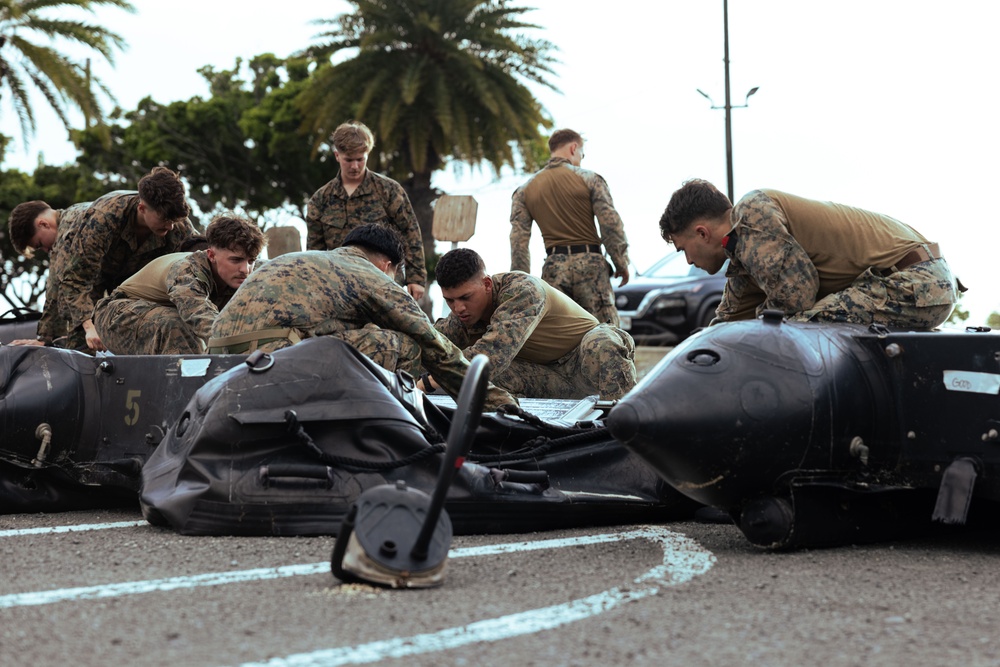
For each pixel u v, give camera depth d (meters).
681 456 3.53
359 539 3.01
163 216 6.23
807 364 3.62
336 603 2.84
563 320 6.33
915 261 4.51
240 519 3.78
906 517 3.88
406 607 2.80
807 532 3.61
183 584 3.06
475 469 4.00
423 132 25.00
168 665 2.31
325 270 4.70
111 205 6.32
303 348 3.96
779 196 4.47
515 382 6.22
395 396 4.04
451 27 24.86
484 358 2.97
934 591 3.06
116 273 6.63
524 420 4.46
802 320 4.35
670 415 3.49
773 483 3.60
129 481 4.52
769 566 3.40
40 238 6.88
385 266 5.08
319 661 2.35
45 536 3.91
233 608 2.78
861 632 2.60
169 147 33.06
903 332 3.87
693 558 3.53
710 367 3.60
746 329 3.72
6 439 4.54
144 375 4.66
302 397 3.87
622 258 8.50
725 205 4.65
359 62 24.38
